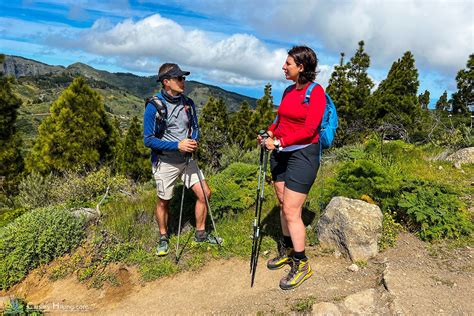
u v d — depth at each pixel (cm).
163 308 363
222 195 525
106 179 868
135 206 604
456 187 591
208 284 389
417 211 432
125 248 452
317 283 357
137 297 387
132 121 1898
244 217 517
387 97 1770
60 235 465
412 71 1753
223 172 614
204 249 445
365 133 1594
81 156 1627
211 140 1930
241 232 478
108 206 628
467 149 789
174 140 405
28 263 447
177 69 383
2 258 454
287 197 335
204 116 2552
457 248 397
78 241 475
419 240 422
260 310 331
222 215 524
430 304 299
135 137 1891
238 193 534
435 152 982
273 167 362
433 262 372
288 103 328
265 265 404
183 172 426
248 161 1202
